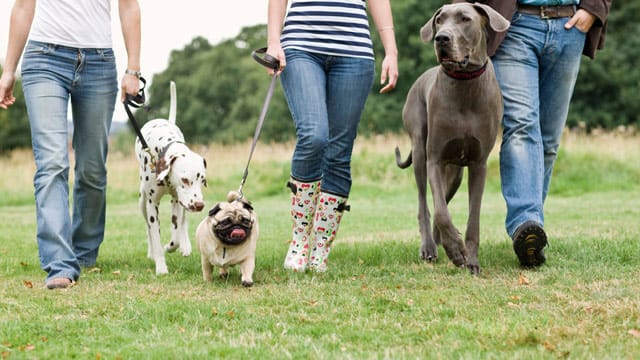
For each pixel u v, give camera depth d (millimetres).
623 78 31703
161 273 5219
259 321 3771
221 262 4707
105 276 5133
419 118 5660
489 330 3477
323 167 5203
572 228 7449
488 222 8969
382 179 15477
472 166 5121
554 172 15016
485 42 4840
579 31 5184
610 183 14562
